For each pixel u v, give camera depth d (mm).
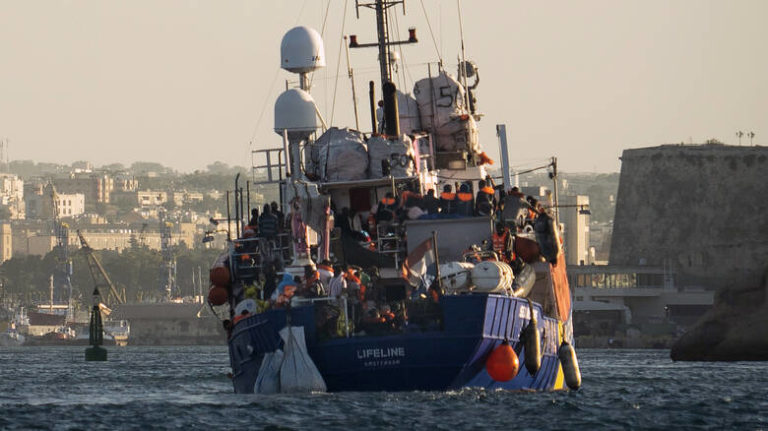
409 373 147125
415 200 161375
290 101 172625
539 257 162000
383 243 162000
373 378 148000
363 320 150125
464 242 158375
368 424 139625
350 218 173000
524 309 153500
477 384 151750
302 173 171875
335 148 169375
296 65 179625
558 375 175375
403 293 162750
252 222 175250
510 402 156125
